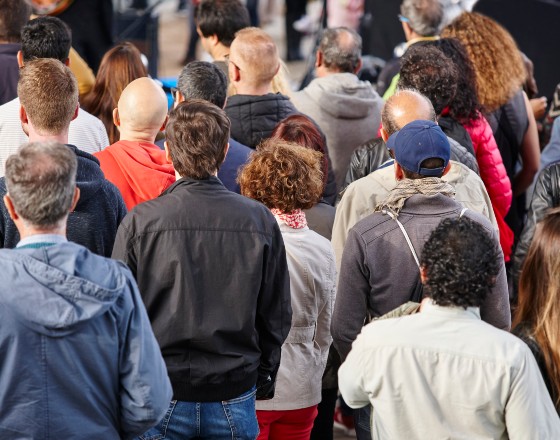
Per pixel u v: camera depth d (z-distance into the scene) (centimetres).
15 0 1184
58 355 597
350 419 1139
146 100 879
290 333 815
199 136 716
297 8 2648
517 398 594
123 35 2136
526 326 677
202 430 729
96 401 614
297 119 961
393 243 750
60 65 802
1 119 953
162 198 717
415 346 606
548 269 664
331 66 1227
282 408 817
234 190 955
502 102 1098
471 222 634
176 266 701
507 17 1780
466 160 909
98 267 607
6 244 747
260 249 715
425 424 607
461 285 607
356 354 625
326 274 822
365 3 2084
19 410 598
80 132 974
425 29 1384
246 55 1077
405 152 751
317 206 929
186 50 2638
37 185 596
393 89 1325
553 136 1008
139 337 618
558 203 930
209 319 705
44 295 585
